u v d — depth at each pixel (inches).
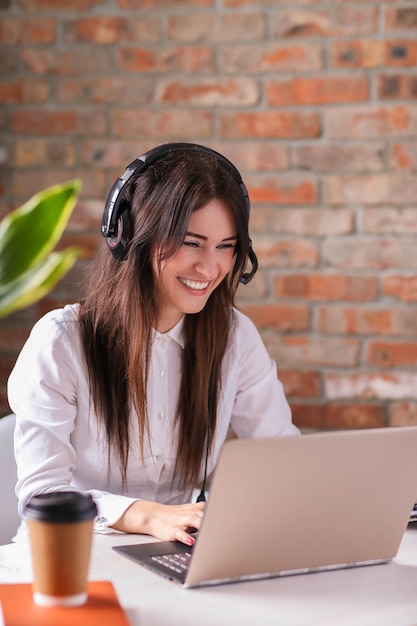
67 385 73.3
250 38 116.3
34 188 121.0
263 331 119.0
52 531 47.4
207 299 75.7
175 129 118.5
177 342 76.4
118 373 74.1
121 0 118.1
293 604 51.0
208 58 117.2
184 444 76.7
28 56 120.0
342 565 57.5
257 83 116.6
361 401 117.6
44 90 120.1
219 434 80.1
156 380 75.7
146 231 70.6
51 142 120.6
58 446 71.7
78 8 118.9
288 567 55.7
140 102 118.8
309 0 115.1
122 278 73.4
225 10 116.5
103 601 49.3
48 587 48.1
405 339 116.4
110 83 119.1
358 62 114.8
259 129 117.1
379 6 114.0
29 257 47.4
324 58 115.4
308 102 116.0
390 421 117.1
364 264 116.5
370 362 117.1
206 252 70.6
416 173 114.9
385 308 116.4
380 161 115.3
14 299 47.1
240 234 72.1
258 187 117.8
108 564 57.7
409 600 52.1
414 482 57.4
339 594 52.8
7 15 120.0
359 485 55.5
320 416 118.6
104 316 74.4
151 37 118.0
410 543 63.2
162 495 78.3
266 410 83.0
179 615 49.1
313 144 116.3
